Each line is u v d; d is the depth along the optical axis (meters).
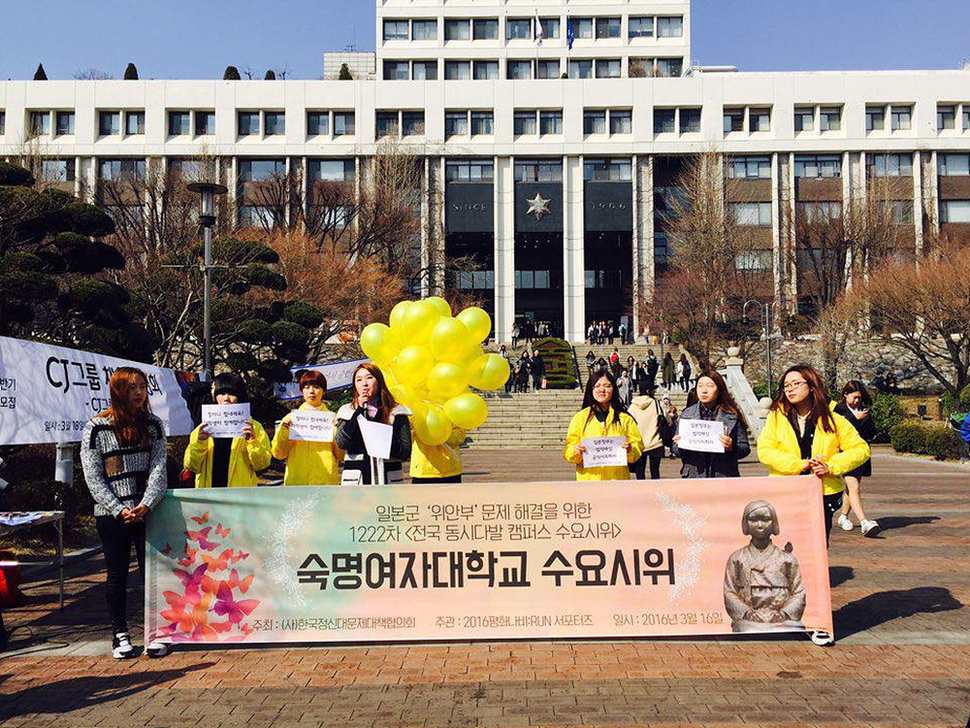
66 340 14.74
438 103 54.84
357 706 4.45
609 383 6.54
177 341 19.73
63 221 14.38
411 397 6.86
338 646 5.57
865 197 47.81
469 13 62.62
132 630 6.07
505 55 62.44
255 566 5.55
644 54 62.53
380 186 45.62
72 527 9.66
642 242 54.56
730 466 6.51
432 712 4.35
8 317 13.82
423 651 5.43
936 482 16.09
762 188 54.59
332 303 28.81
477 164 55.41
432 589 5.54
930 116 54.06
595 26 63.09
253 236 29.83
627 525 5.55
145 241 28.70
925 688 4.61
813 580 5.52
